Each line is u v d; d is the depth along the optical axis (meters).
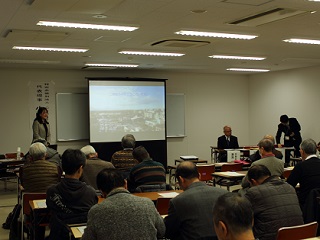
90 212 2.48
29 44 7.16
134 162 5.54
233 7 4.93
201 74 13.01
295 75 11.95
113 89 11.34
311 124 11.48
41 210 4.05
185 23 5.79
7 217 6.55
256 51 8.52
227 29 6.22
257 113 13.43
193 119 12.89
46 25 5.62
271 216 3.16
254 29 6.27
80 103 11.35
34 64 9.97
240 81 13.66
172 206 2.99
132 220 2.43
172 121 12.52
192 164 3.21
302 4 4.82
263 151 5.01
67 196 3.39
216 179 7.22
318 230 3.91
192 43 7.37
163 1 4.62
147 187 4.67
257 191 3.25
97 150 11.16
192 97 12.88
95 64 10.07
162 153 11.91
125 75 11.95
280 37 6.95
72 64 10.12
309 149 4.66
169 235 2.98
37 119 8.55
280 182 3.35
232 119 13.51
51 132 10.98
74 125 11.27
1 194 8.88
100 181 2.63
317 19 5.62
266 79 13.02
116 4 4.65
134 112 11.56
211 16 5.39
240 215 1.48
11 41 6.87
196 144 12.91
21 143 10.68
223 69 11.86
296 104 11.95
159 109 11.88
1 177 8.55
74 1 4.49
